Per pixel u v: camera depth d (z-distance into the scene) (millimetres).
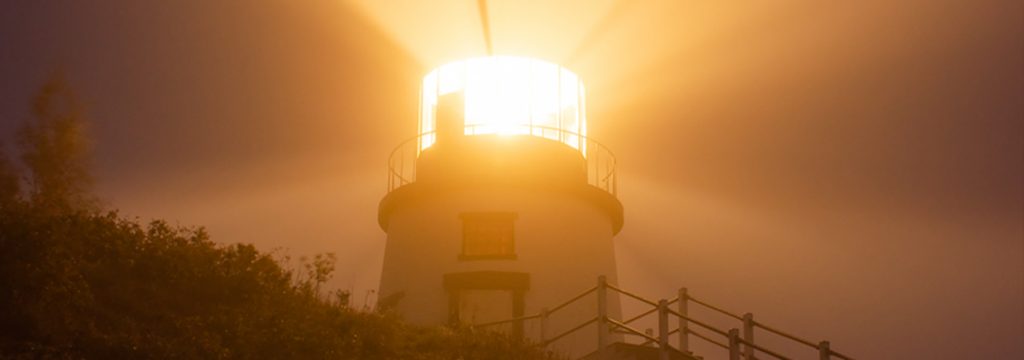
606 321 44594
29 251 35969
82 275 37312
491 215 58188
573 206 59625
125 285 38344
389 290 59281
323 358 37688
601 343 44250
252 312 39406
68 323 34719
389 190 61750
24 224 36781
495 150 59406
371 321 41750
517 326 55344
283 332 38156
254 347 36938
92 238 39969
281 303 41125
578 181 59875
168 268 40031
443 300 56844
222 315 38469
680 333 46031
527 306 56312
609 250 60812
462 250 57812
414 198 59781
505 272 56719
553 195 59250
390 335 41469
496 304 56438
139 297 38000
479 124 60094
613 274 60562
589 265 58844
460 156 59406
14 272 35031
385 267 60531
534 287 56812
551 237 58281
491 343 43844
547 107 61250
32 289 34906
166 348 35062
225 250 43062
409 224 59812
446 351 42250
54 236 37188
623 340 58594
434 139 60906
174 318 37312
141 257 40281
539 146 59719
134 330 35844
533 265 57281
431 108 62062
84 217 41500
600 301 44938
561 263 57875
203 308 38938
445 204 58969
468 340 43750
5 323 33812
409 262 58781
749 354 42562
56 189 47344
